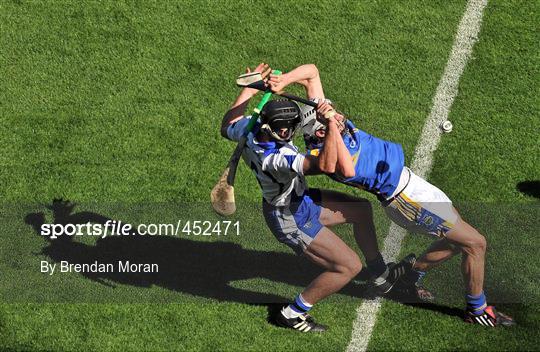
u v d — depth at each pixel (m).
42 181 31.34
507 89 34.66
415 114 33.88
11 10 37.41
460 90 34.62
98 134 32.94
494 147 32.72
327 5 37.69
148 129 33.12
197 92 34.50
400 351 26.66
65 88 34.56
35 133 32.88
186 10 37.50
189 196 31.06
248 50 36.12
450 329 27.23
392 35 36.69
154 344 26.67
